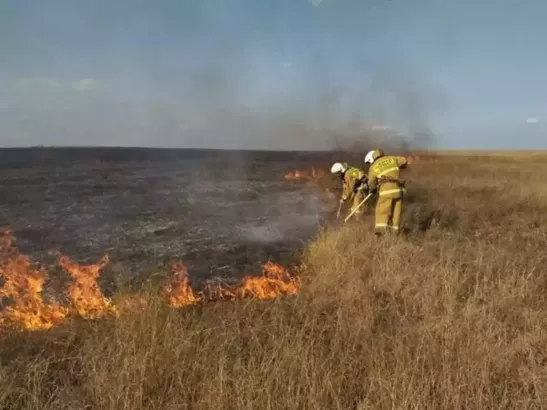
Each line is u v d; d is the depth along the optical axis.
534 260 6.00
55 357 3.91
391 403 2.99
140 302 4.66
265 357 3.54
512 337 4.02
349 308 4.89
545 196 11.96
